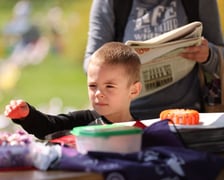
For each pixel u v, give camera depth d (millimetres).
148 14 5934
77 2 18219
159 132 4250
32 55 18219
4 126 11945
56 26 18141
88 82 5012
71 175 3754
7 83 17828
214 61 5836
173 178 3816
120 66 4926
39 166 3936
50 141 4473
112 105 4949
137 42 5379
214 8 6016
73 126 5180
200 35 5652
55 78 18000
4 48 18281
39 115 4977
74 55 18078
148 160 3873
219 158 3990
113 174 3730
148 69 5660
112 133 3996
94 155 3951
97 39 5941
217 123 4691
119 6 5941
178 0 5961
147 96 5852
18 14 18469
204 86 5961
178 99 5898
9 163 3951
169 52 5609
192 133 4324
